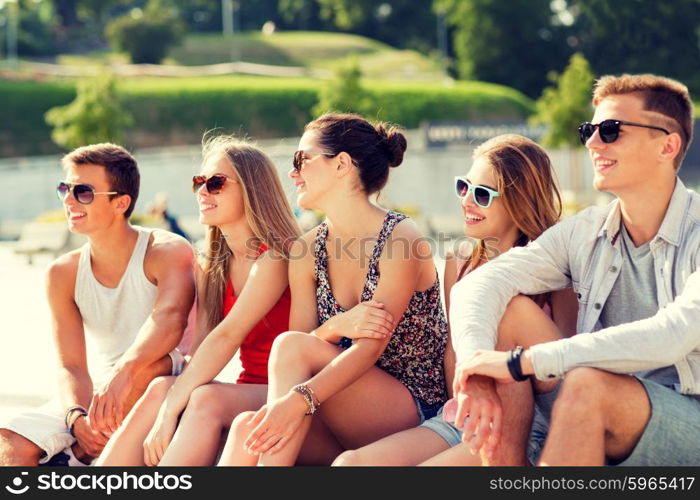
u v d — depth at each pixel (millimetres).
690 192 6375
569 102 68125
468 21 139375
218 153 8125
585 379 5441
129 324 8578
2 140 103750
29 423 7691
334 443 7305
